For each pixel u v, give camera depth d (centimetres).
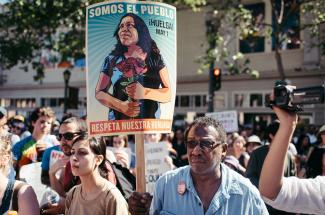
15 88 2691
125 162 550
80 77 2458
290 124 216
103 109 317
